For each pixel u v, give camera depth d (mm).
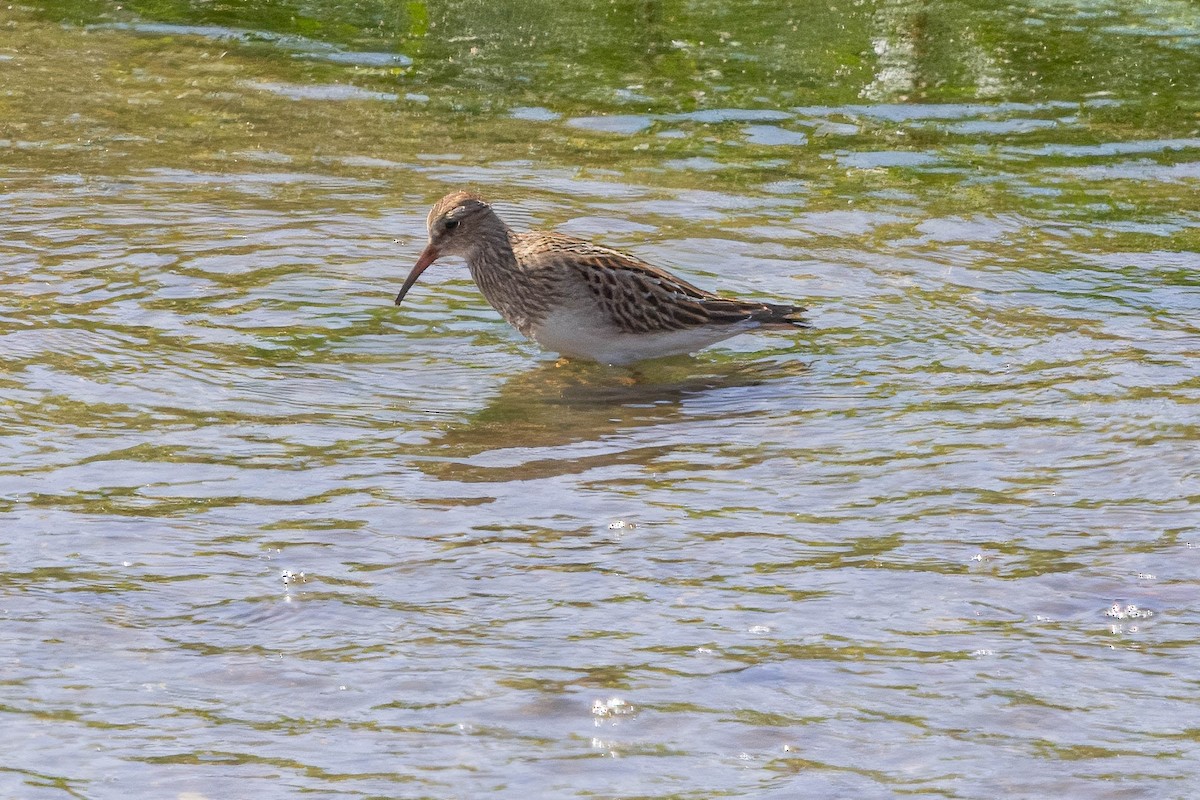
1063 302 15297
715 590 9727
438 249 14625
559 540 10445
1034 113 21562
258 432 12172
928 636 9156
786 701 8438
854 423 12625
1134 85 22688
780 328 14289
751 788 7625
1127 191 18719
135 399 12664
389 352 14156
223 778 7668
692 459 11938
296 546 10258
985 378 13484
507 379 13781
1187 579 9867
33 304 14555
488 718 8242
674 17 25500
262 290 15289
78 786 7590
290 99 21516
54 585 9625
